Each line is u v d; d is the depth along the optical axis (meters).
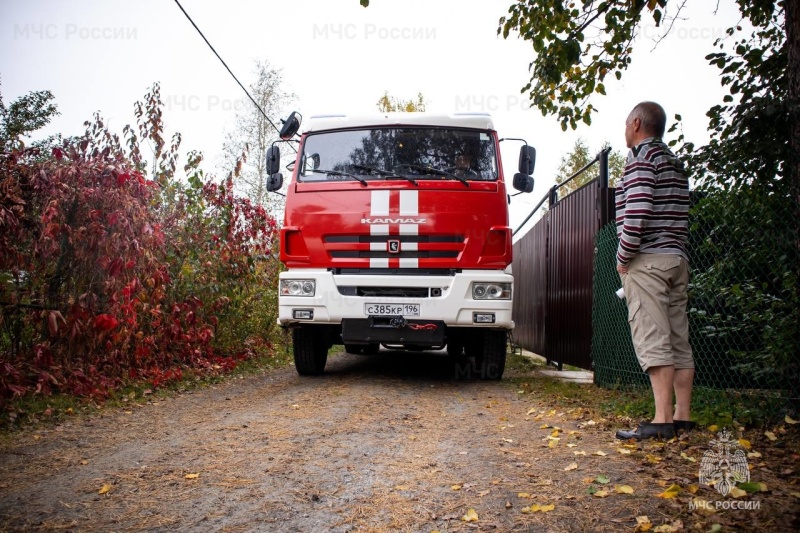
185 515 2.54
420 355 10.15
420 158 6.32
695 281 4.39
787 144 3.70
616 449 3.38
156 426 4.23
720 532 2.15
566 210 8.02
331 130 6.56
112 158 5.30
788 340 3.72
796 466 2.89
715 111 4.00
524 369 8.45
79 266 5.08
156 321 5.97
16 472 3.13
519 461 3.27
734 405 4.11
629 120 3.80
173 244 6.41
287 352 9.64
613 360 5.84
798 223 3.66
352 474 3.09
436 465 3.25
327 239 6.18
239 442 3.77
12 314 4.75
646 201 3.52
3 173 4.52
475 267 6.04
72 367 5.17
